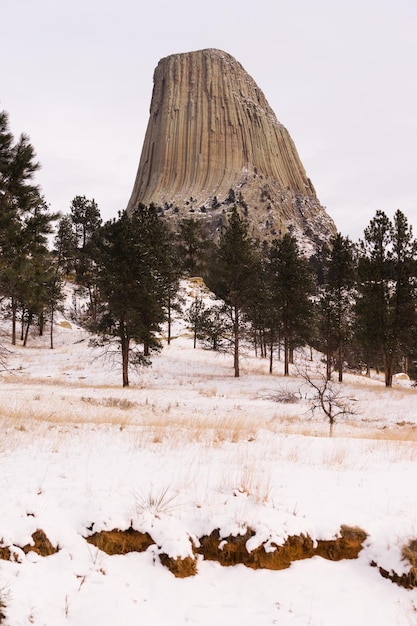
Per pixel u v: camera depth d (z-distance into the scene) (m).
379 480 7.18
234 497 6.06
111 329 32.25
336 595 4.92
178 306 54.91
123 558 5.09
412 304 34.09
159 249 50.22
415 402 26.14
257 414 20.84
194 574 5.04
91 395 24.19
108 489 6.00
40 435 9.45
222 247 39.25
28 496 5.64
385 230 35.34
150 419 15.09
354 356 53.56
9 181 19.91
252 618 4.58
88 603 4.47
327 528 5.62
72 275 76.44
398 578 5.13
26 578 4.57
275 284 41.56
